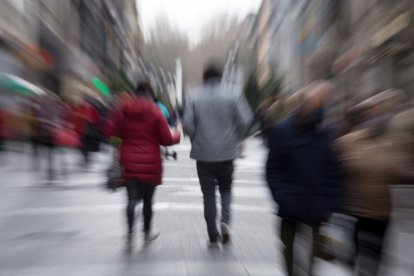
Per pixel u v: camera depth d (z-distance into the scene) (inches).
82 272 218.1
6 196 421.7
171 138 259.8
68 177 550.0
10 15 1135.0
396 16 1007.6
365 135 173.8
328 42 1518.2
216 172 259.9
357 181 173.2
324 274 211.8
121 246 263.7
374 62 1115.9
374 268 173.3
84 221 325.4
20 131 741.9
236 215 355.6
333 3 1450.5
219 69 263.0
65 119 576.7
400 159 170.7
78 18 1796.3
